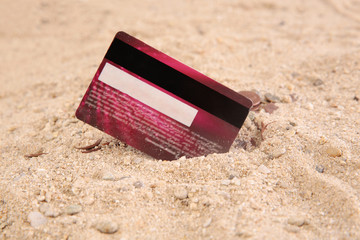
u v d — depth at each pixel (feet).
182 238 0.88
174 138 1.02
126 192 0.96
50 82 1.52
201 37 1.65
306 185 0.97
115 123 1.02
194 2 2.24
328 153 1.02
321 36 1.69
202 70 1.36
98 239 0.88
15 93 1.52
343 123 1.12
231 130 1.01
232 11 2.07
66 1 2.41
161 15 2.06
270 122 1.11
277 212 0.91
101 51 1.76
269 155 1.04
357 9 2.09
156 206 0.94
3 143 1.18
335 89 1.28
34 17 2.27
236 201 0.93
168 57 0.99
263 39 1.65
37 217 0.92
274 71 1.38
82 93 1.33
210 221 0.90
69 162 1.05
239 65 1.44
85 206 0.94
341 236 0.87
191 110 1.00
